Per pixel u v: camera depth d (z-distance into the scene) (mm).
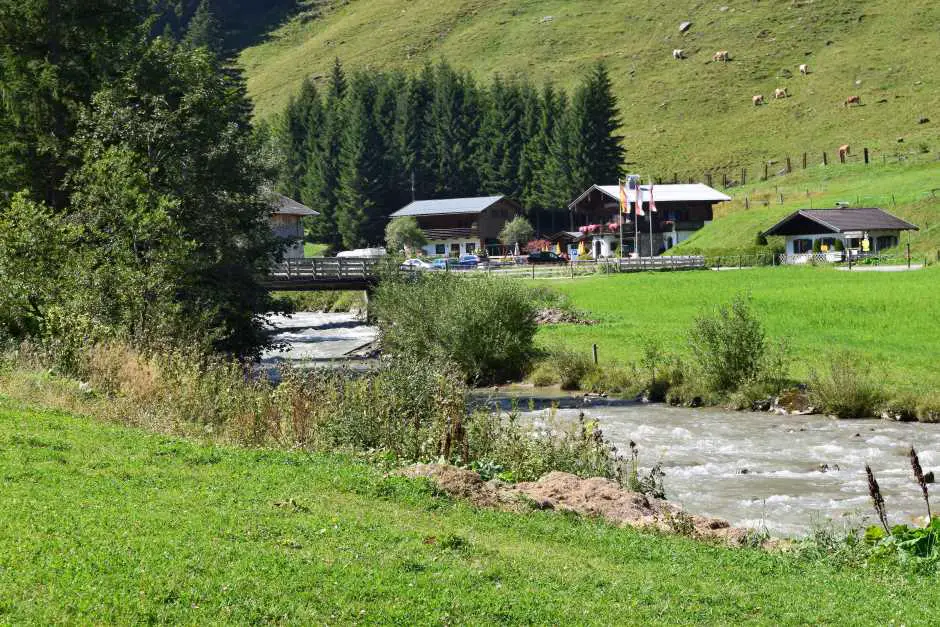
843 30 181375
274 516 10289
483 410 19781
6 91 38469
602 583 9383
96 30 40906
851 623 8773
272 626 7219
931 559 11219
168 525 9430
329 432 16562
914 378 30422
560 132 136125
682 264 86562
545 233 145250
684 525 12672
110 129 35031
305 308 81250
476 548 10000
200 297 32594
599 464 16125
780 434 25688
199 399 18391
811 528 15828
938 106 140125
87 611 7023
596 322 50938
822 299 52156
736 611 8898
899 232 86500
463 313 38875
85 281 26078
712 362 31984
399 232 126625
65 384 18844
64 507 9750
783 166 137000
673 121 166625
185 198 35656
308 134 155375
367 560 9016
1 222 27344
